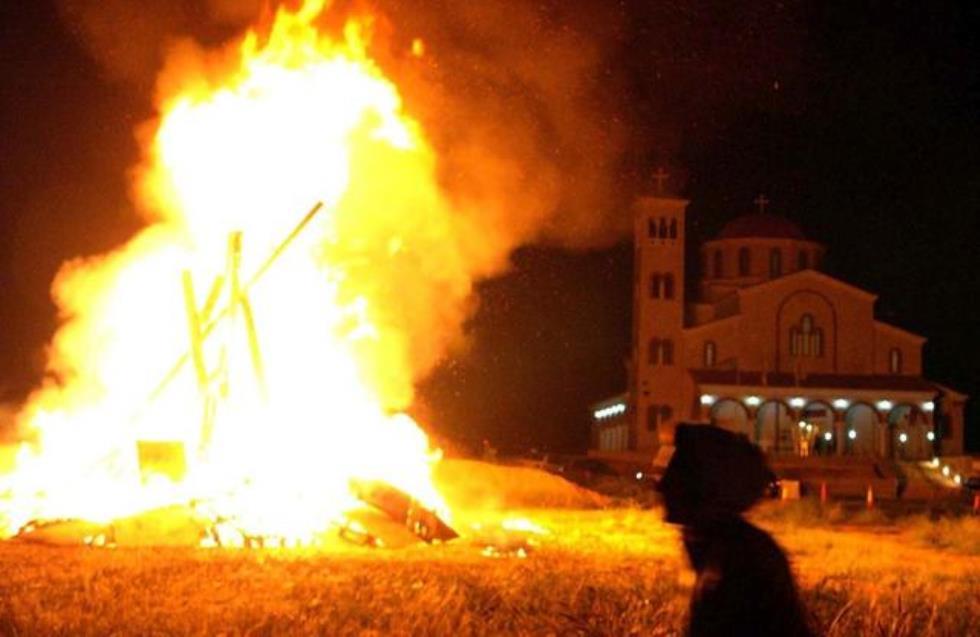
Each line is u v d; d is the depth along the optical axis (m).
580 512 31.75
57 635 10.88
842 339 87.19
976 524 27.28
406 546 19.59
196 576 14.48
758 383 83.38
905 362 87.38
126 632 11.04
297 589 13.55
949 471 73.06
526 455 75.50
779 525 28.88
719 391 82.81
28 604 12.28
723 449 4.51
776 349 86.88
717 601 4.36
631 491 43.75
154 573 14.73
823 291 87.50
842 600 12.48
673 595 12.87
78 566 15.44
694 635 4.39
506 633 11.34
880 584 16.25
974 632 12.03
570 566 17.11
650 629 10.70
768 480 4.56
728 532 4.46
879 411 84.00
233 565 15.68
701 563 4.48
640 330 87.56
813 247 93.44
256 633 10.99
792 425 83.44
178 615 11.81
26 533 18.64
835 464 73.12
